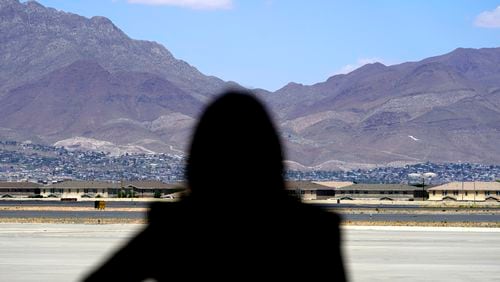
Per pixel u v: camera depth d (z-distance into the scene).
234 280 6.45
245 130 6.38
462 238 67.94
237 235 6.44
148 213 6.55
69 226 88.00
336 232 6.54
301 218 6.51
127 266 6.44
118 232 73.94
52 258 47.47
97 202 191.38
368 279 38.69
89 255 49.38
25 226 87.69
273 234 6.45
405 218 148.50
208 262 6.45
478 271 42.62
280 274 6.48
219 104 6.44
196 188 6.44
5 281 37.00
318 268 6.49
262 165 6.39
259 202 6.45
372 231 78.69
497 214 193.12
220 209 6.43
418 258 49.28
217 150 6.36
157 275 6.50
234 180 6.38
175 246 6.46
